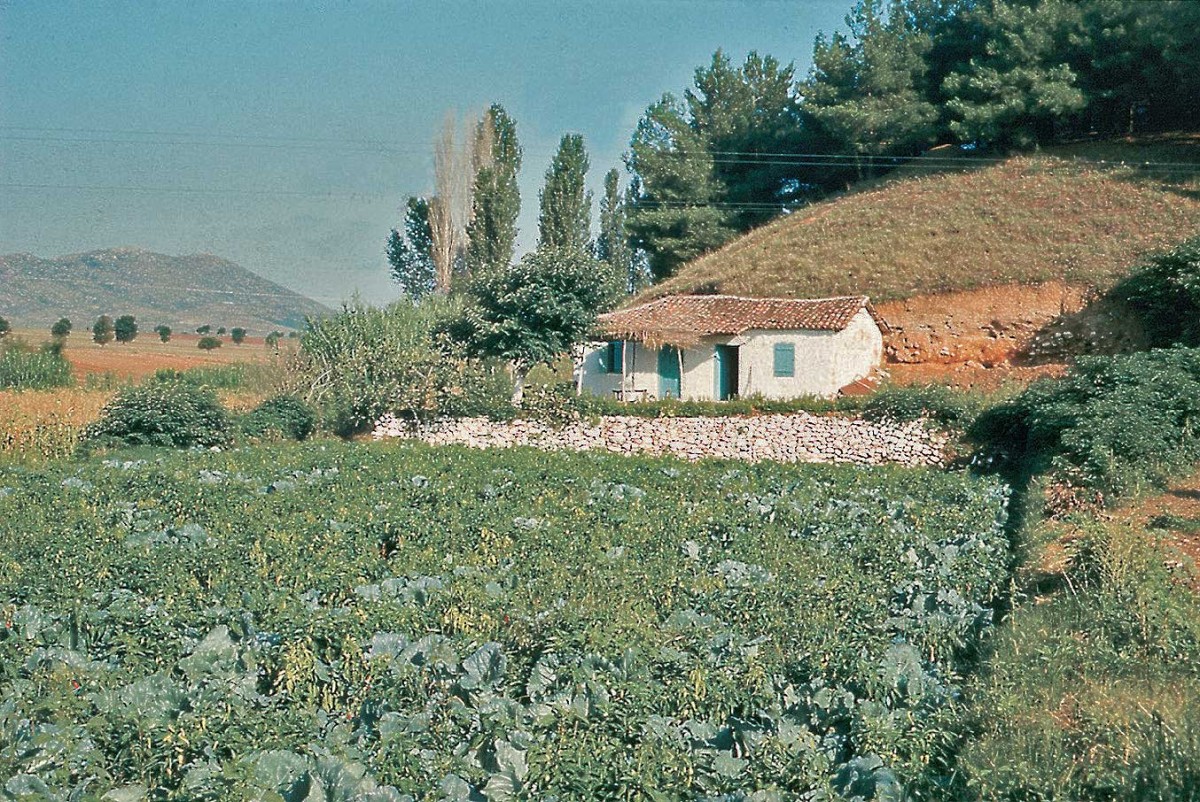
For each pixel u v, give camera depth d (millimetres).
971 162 52531
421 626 10805
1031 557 14172
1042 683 9305
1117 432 19594
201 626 10812
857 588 12508
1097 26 47031
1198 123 49688
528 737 8203
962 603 12336
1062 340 35688
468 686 9398
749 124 61906
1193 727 8031
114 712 8570
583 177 58594
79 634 11000
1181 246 33250
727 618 11633
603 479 22469
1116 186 43438
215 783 7512
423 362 34094
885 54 53781
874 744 8367
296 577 12852
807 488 20625
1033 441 25547
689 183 59344
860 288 40344
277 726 8297
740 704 9312
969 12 53844
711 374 37000
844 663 9891
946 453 27938
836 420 29734
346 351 37000
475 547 15336
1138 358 24000
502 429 32969
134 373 51781
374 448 27453
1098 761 7770
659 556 14398
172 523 17234
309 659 9664
